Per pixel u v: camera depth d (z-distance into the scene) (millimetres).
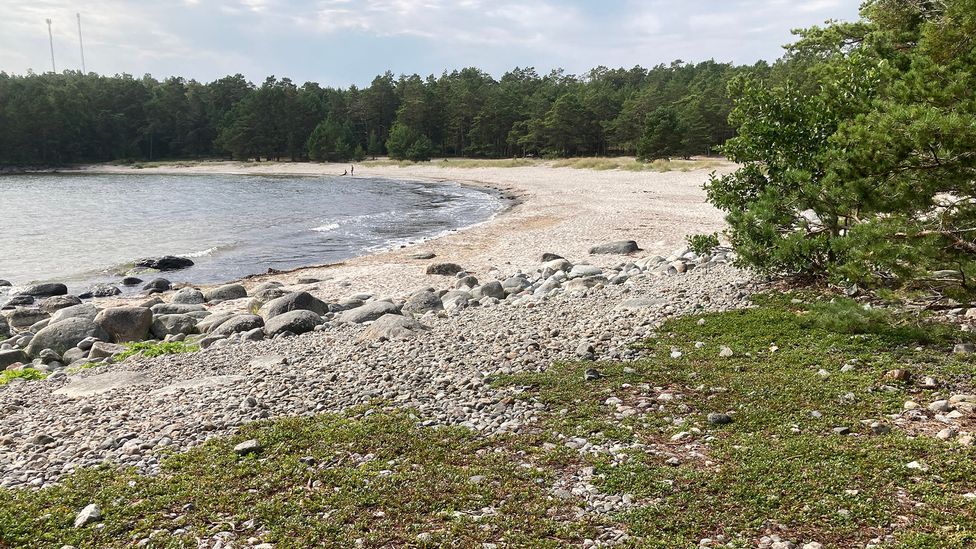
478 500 6430
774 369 9508
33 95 137875
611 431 7793
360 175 108188
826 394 8391
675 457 7090
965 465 6262
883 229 9758
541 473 6879
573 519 6031
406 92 131250
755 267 13992
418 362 11305
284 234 40125
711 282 15336
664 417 8180
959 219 9805
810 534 5523
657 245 30109
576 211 45719
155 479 7199
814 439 7148
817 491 6109
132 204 59281
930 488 5977
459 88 137875
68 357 15805
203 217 49188
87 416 9961
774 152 14086
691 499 6172
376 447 7754
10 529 6266
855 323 10367
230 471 7281
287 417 9016
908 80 9812
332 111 145000
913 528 5461
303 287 24453
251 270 29672
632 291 15750
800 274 14188
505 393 9383
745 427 7730
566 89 149375
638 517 5949
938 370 8781
